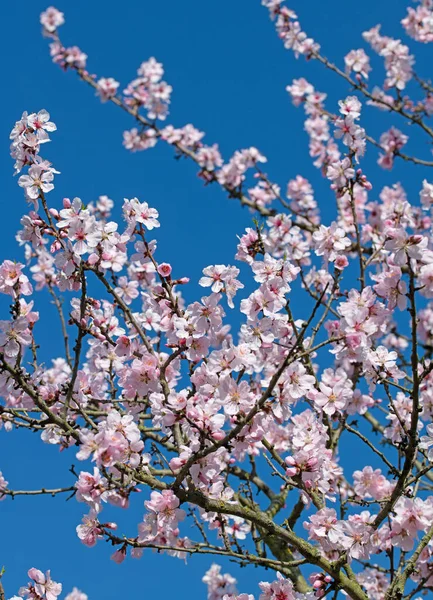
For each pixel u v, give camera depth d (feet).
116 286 18.40
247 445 13.98
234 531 19.20
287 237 23.75
